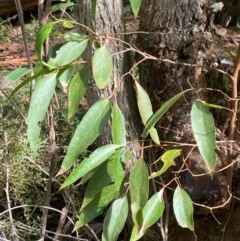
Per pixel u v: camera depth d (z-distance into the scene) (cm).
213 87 66
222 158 64
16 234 66
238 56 55
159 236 69
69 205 70
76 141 48
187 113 65
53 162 62
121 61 63
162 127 66
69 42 49
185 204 50
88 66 56
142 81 68
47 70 49
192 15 62
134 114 66
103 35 54
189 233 68
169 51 64
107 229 52
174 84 65
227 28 102
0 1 165
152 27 64
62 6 56
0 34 127
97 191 52
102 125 48
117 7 62
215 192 63
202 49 64
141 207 48
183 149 64
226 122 66
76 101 50
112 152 48
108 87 63
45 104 48
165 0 62
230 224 66
